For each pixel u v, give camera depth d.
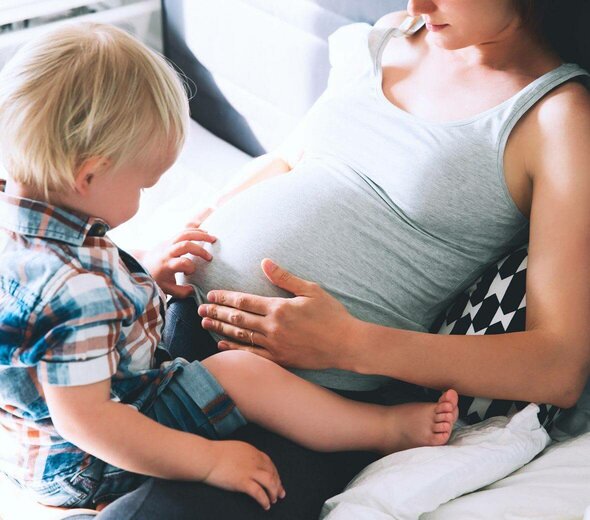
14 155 0.98
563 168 1.14
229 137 2.06
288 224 1.25
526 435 1.12
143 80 1.00
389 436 1.16
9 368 0.99
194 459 1.01
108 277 1.00
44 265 0.97
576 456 1.09
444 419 1.13
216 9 1.91
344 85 1.44
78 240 0.99
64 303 0.95
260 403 1.11
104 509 1.00
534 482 1.06
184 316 1.29
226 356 1.13
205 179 1.80
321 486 1.10
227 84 1.99
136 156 1.01
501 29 1.21
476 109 1.24
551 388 1.13
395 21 1.43
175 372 1.11
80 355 0.95
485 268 1.30
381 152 1.29
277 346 1.15
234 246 1.26
